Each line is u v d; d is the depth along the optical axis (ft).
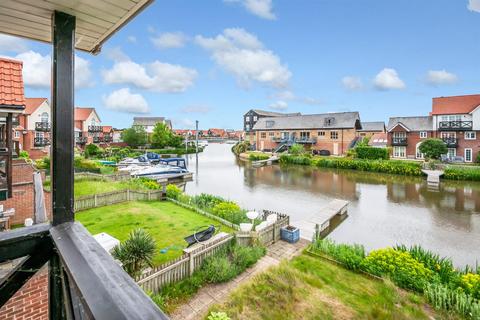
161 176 79.00
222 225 37.73
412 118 125.29
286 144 152.15
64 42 5.48
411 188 71.87
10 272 4.16
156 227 35.88
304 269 26.66
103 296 2.57
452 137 107.34
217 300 21.65
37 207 12.96
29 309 13.70
